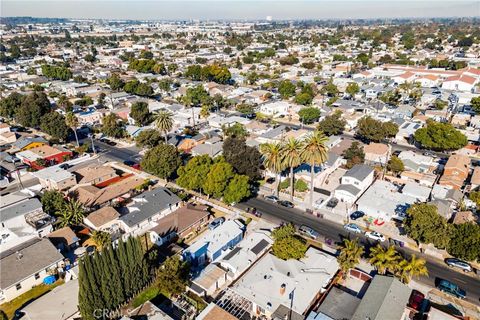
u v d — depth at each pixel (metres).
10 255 65.00
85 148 126.38
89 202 87.81
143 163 98.81
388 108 164.25
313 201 90.88
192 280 62.41
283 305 55.19
